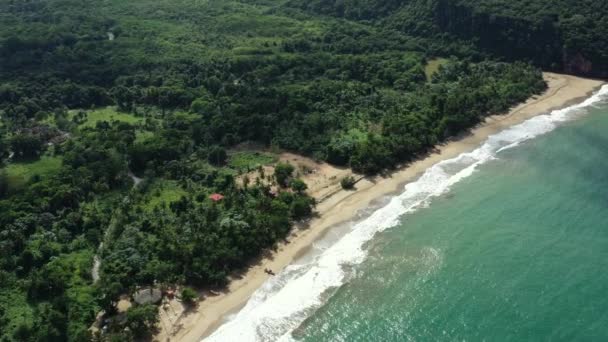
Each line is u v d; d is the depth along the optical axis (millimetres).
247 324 91500
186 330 90188
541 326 87500
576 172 134875
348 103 169750
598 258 102750
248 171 137000
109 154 140875
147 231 111750
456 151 148625
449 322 89750
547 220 115562
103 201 125188
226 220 110125
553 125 162625
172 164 137625
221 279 99750
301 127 153750
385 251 108250
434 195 127250
